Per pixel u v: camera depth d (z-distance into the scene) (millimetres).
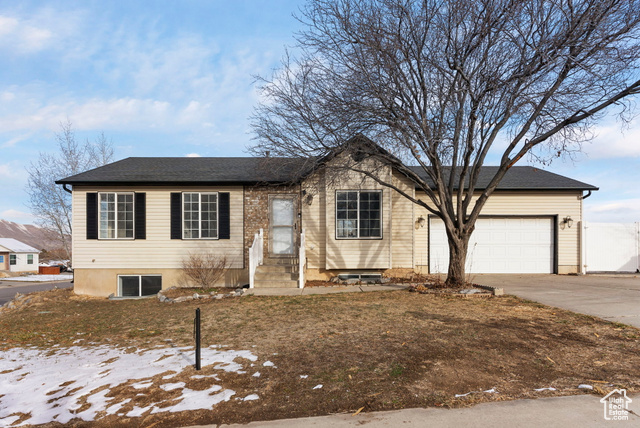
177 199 14664
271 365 5512
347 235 13930
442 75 9914
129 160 17406
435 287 11094
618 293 10391
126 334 7852
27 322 9906
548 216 15211
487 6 9203
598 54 8852
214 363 5684
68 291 15500
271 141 10820
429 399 4348
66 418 4301
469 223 10875
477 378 4871
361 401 4355
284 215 14805
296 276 12773
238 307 9648
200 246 14695
